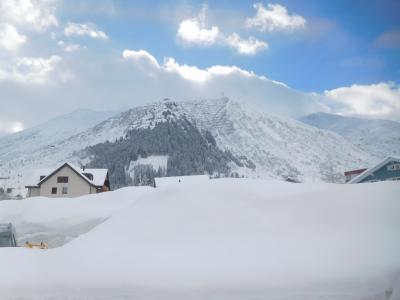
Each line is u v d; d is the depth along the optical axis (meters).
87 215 23.39
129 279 6.75
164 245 7.88
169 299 6.27
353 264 6.72
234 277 6.61
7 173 184.25
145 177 119.94
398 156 31.62
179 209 9.05
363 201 8.62
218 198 9.31
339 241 7.45
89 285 6.66
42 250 8.28
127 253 7.63
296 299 6.07
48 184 53.88
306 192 9.25
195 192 9.61
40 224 22.50
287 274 6.59
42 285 6.69
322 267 6.70
